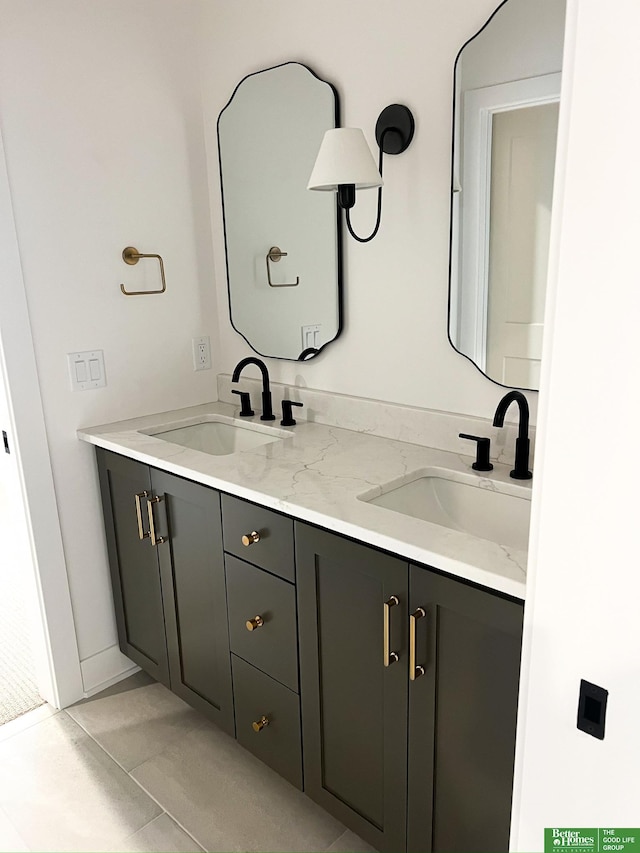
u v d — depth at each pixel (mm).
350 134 1603
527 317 1552
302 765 1653
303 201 1973
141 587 2086
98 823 1715
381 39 1701
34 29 1817
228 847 1637
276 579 1563
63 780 1858
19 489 2010
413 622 1245
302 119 1915
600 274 639
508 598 1108
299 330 2105
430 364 1801
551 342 699
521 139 1474
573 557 732
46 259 1937
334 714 1521
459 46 1561
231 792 1809
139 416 2246
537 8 1395
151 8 2055
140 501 1937
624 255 619
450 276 1666
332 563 1407
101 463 2098
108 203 2047
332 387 2084
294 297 2088
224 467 1692
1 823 1720
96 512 2176
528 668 820
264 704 1720
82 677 2215
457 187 1603
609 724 744
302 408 2162
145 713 2143
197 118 2232
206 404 2428
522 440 1526
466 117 1548
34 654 2209
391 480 1566
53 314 1979
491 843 1270
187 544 1832
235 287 2289
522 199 1501
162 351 2271
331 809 1603
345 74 1802
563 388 695
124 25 1999
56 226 1942
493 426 1585
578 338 670
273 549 1545
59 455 2059
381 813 1474
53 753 1962
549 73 1403
